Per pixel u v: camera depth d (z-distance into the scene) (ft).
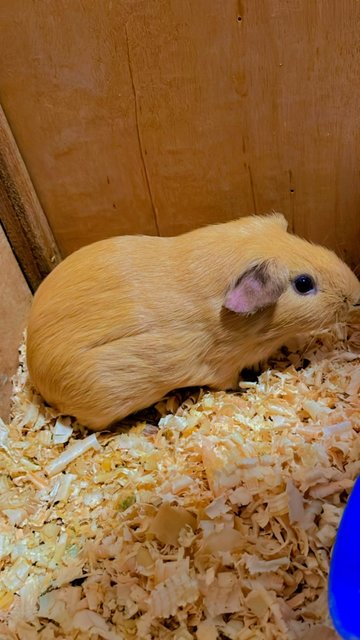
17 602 0.88
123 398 1.04
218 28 0.94
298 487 0.90
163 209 1.22
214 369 1.07
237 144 1.10
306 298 0.97
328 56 0.97
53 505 0.99
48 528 0.97
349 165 1.13
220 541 0.85
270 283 0.93
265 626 0.78
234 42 0.96
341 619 0.68
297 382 1.10
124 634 0.82
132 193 1.19
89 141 1.10
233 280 0.95
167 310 1.00
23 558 0.93
